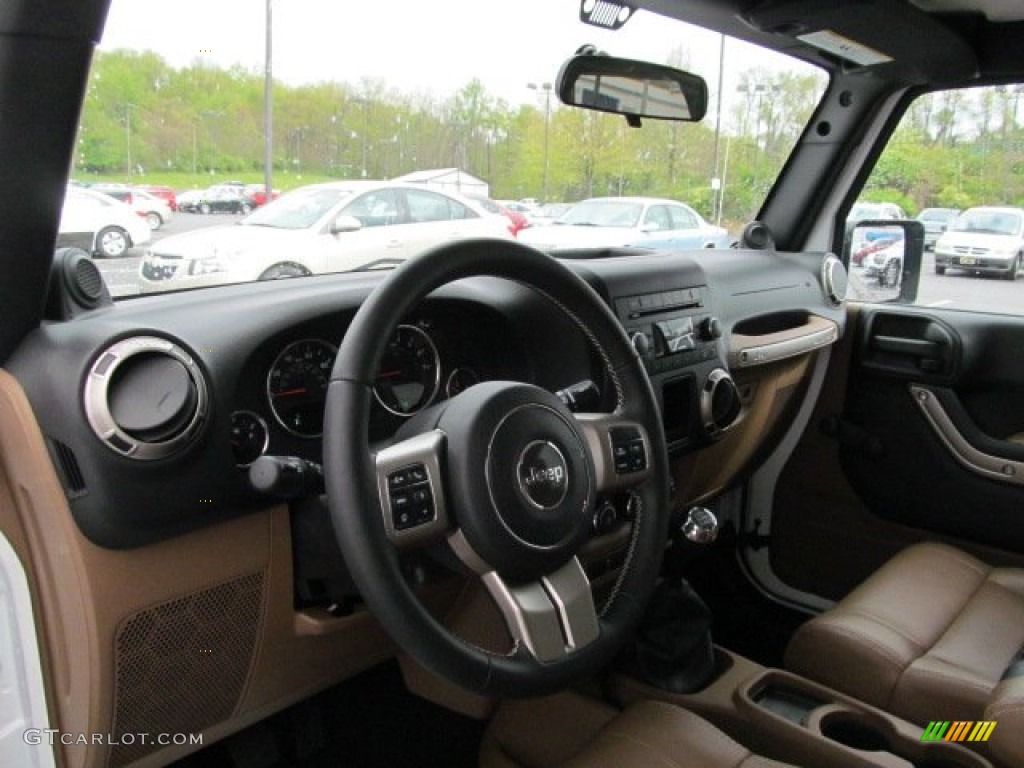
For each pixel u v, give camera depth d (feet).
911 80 7.45
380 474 3.07
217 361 3.67
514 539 3.16
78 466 3.33
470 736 5.86
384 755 5.65
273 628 4.09
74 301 3.69
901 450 7.29
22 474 3.49
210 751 5.27
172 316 3.82
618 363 3.97
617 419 3.88
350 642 4.51
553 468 3.31
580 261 5.96
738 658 4.89
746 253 7.68
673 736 3.82
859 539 7.59
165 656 3.77
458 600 4.66
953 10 6.72
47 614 3.65
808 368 7.64
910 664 4.62
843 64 7.51
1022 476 6.68
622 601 3.74
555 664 3.30
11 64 3.15
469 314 4.75
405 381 4.54
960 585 5.32
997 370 7.13
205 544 3.72
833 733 4.52
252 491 3.77
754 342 6.59
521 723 4.66
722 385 6.04
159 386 3.45
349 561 3.01
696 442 6.01
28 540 3.60
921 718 4.50
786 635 7.16
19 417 3.42
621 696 4.69
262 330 3.85
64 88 3.26
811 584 7.86
